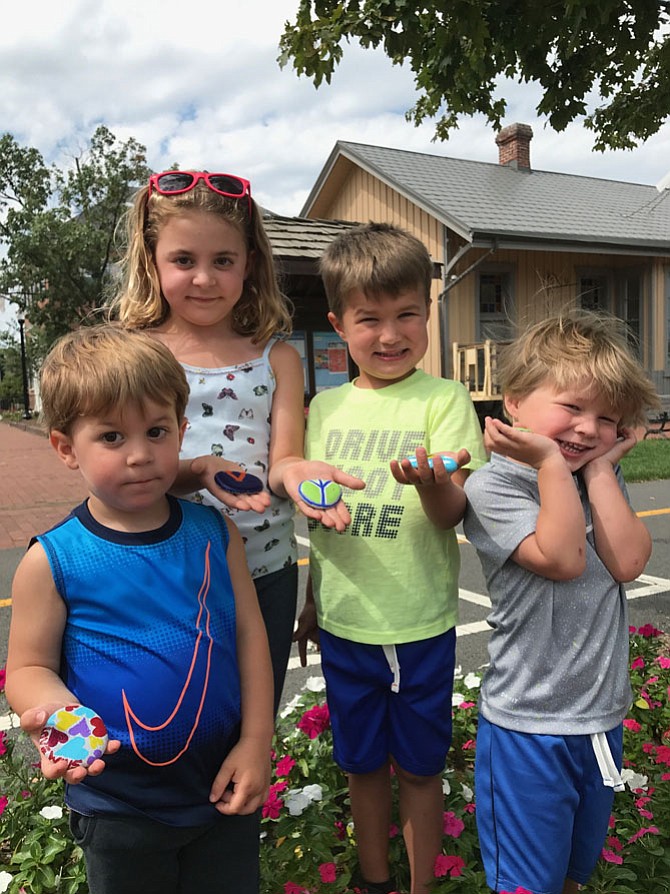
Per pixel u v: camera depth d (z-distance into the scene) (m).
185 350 1.79
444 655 1.83
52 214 21.02
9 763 2.37
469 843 1.99
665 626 4.03
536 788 1.55
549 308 1.93
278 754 2.42
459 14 2.74
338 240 1.92
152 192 1.74
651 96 3.78
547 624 1.57
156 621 1.32
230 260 1.73
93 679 1.29
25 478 11.56
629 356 1.61
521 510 1.59
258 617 1.53
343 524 1.50
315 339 11.28
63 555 1.32
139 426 1.33
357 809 1.92
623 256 15.31
